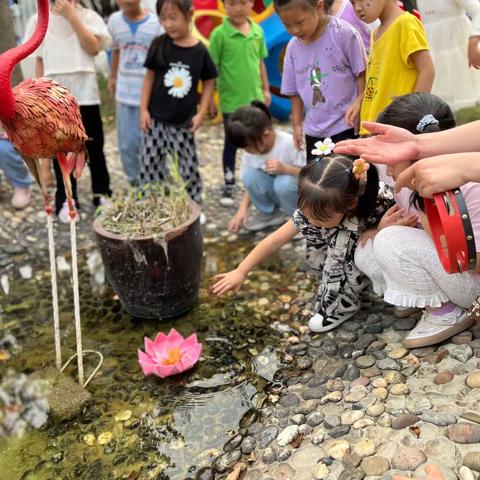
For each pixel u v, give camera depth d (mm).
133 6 3646
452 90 3484
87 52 3516
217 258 3193
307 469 1698
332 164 2109
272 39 5031
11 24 3564
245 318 2631
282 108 5340
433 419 1703
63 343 2557
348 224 2266
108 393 2234
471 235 1442
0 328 2691
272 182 3305
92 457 1957
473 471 1500
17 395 2262
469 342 2016
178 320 2664
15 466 1946
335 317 2410
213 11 5098
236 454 1884
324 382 2105
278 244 2412
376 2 2529
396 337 2209
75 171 2205
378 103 2729
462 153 1469
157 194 2826
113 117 5410
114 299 2869
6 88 1889
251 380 2236
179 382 2266
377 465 1614
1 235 3471
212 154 4656
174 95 3502
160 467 1891
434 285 2008
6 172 3639
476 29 3070
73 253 2180
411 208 2139
